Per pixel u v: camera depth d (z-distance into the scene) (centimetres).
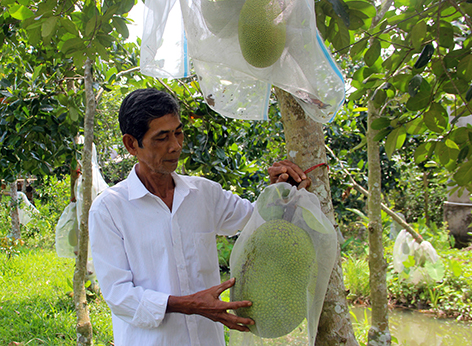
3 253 685
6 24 261
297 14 123
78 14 210
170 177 164
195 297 132
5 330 373
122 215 153
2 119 322
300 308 130
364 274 553
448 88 177
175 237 154
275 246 133
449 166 205
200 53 137
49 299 465
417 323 474
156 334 146
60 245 399
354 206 690
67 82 393
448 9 172
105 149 991
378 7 239
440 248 646
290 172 152
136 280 152
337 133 538
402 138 202
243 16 123
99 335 373
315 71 126
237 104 149
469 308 477
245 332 144
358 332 400
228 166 337
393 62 194
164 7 137
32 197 1091
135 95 143
